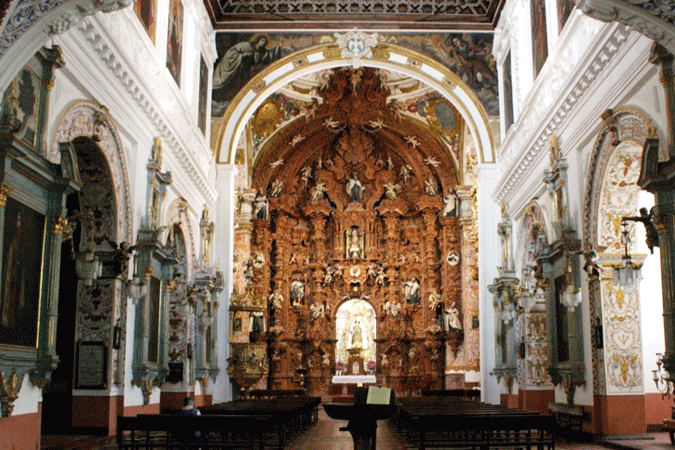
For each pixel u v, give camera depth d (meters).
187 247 23.41
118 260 15.48
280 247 38.00
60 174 12.45
